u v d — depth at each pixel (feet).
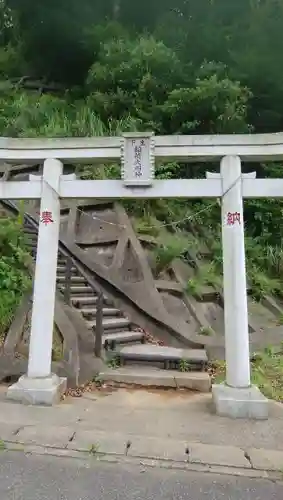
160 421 13.41
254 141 16.33
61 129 37.40
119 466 10.13
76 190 17.06
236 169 16.30
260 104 41.27
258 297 28.55
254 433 12.52
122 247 27.55
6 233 22.88
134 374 17.98
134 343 22.38
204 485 9.34
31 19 50.44
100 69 41.65
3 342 18.54
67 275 22.27
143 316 24.35
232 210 16.03
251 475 9.87
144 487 9.16
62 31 48.62
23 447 11.00
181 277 26.96
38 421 13.01
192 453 10.82
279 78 39.93
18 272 21.58
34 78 50.78
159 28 45.78
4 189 17.40
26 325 19.43
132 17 50.44
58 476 9.56
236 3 44.83
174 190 16.57
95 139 17.22
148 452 10.81
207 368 19.86
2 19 50.47
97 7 49.67
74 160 17.65
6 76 48.91
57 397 15.34
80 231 30.27
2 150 17.58
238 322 15.21
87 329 20.11
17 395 15.11
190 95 35.37
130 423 13.12
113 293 25.81
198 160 17.47
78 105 42.86
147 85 38.65
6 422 12.80
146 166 16.67
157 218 32.04
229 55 42.14
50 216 16.80
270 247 33.24
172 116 37.11
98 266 26.73
